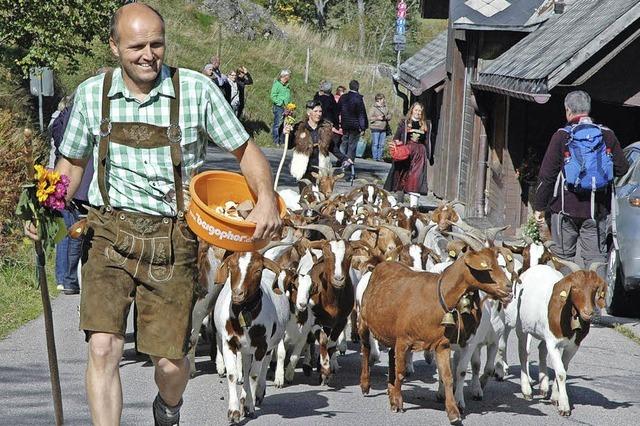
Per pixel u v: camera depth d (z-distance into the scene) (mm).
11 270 15844
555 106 22891
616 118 21984
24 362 11164
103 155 6242
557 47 20047
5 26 23641
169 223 6250
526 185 23000
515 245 11672
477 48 25953
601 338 13859
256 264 9328
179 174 6285
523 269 11398
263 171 6398
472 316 9664
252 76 49625
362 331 10547
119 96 6250
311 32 61906
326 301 10945
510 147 22969
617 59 19078
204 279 10688
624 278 14805
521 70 20031
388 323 9906
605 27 17984
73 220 14938
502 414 10047
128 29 6141
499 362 11617
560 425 9672
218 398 10195
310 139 21938
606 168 13188
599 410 10281
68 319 13438
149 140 6238
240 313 9328
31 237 6230
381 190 19312
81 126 6328
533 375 11906
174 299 6234
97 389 6082
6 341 12164
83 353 11633
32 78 23859
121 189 6242
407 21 75875
